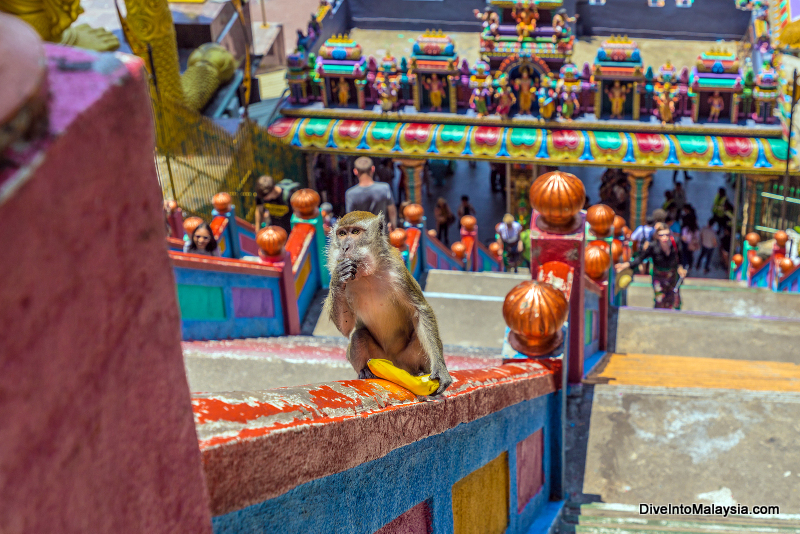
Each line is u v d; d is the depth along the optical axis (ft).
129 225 3.25
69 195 2.78
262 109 81.87
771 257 48.14
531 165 69.51
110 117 3.01
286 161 66.18
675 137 63.05
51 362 2.77
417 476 9.52
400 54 80.64
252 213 55.57
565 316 18.85
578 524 18.02
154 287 3.51
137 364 3.41
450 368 25.07
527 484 17.31
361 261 10.68
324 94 67.97
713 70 61.46
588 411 22.24
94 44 66.54
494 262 57.26
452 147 65.87
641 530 17.44
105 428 3.19
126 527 3.41
